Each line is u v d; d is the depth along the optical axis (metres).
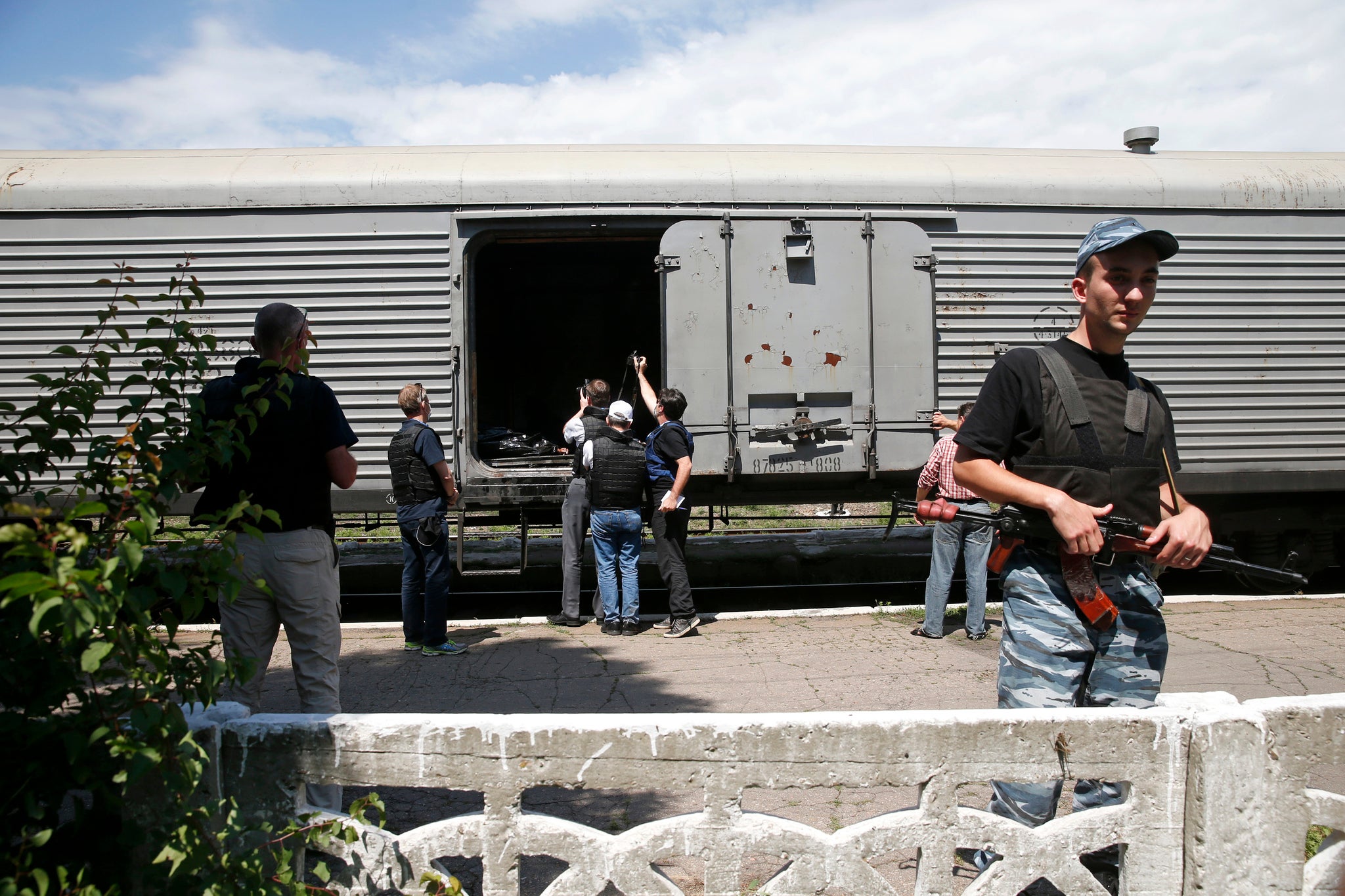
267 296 7.08
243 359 3.47
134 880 2.18
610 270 10.38
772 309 7.16
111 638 1.92
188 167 7.17
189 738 2.05
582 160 7.35
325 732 2.26
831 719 2.24
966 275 7.41
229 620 3.40
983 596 6.62
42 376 2.32
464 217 7.09
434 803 3.84
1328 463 7.79
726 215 7.14
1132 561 2.74
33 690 2.00
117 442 2.31
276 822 2.28
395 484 6.34
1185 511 2.73
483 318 10.27
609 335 10.83
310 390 3.46
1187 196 7.60
